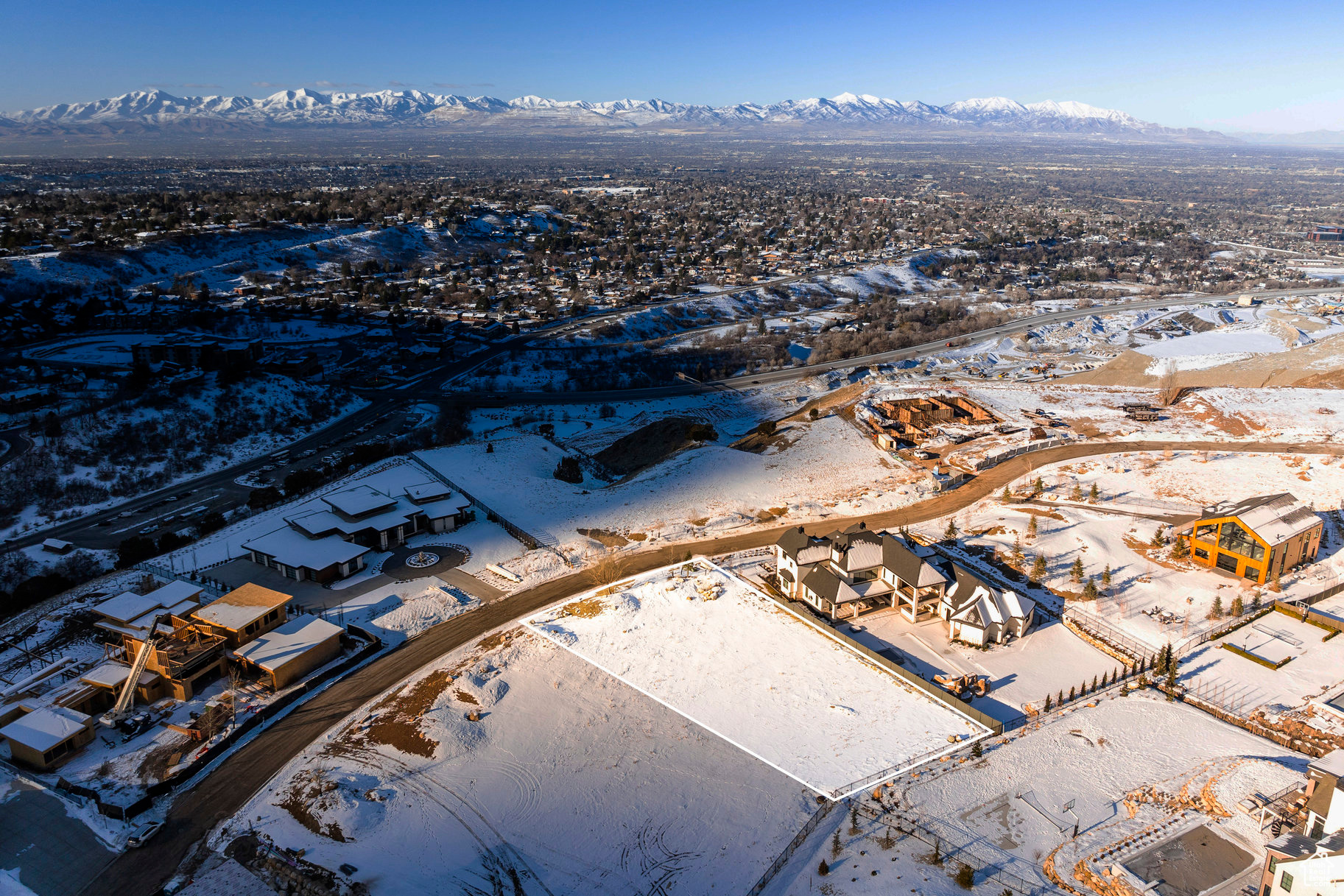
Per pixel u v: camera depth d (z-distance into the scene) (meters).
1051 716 58.25
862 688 62.25
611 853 47.75
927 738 56.47
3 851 48.06
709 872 46.09
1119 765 53.22
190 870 46.72
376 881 45.53
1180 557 80.06
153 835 49.16
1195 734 56.03
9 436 118.44
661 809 50.94
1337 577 75.56
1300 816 46.47
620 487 105.44
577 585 80.00
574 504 100.56
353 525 87.88
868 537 75.62
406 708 61.03
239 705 61.25
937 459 108.38
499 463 116.25
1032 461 106.31
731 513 95.31
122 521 100.62
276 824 50.03
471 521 95.75
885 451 111.69
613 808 51.16
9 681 64.88
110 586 80.38
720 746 56.41
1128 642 67.56
